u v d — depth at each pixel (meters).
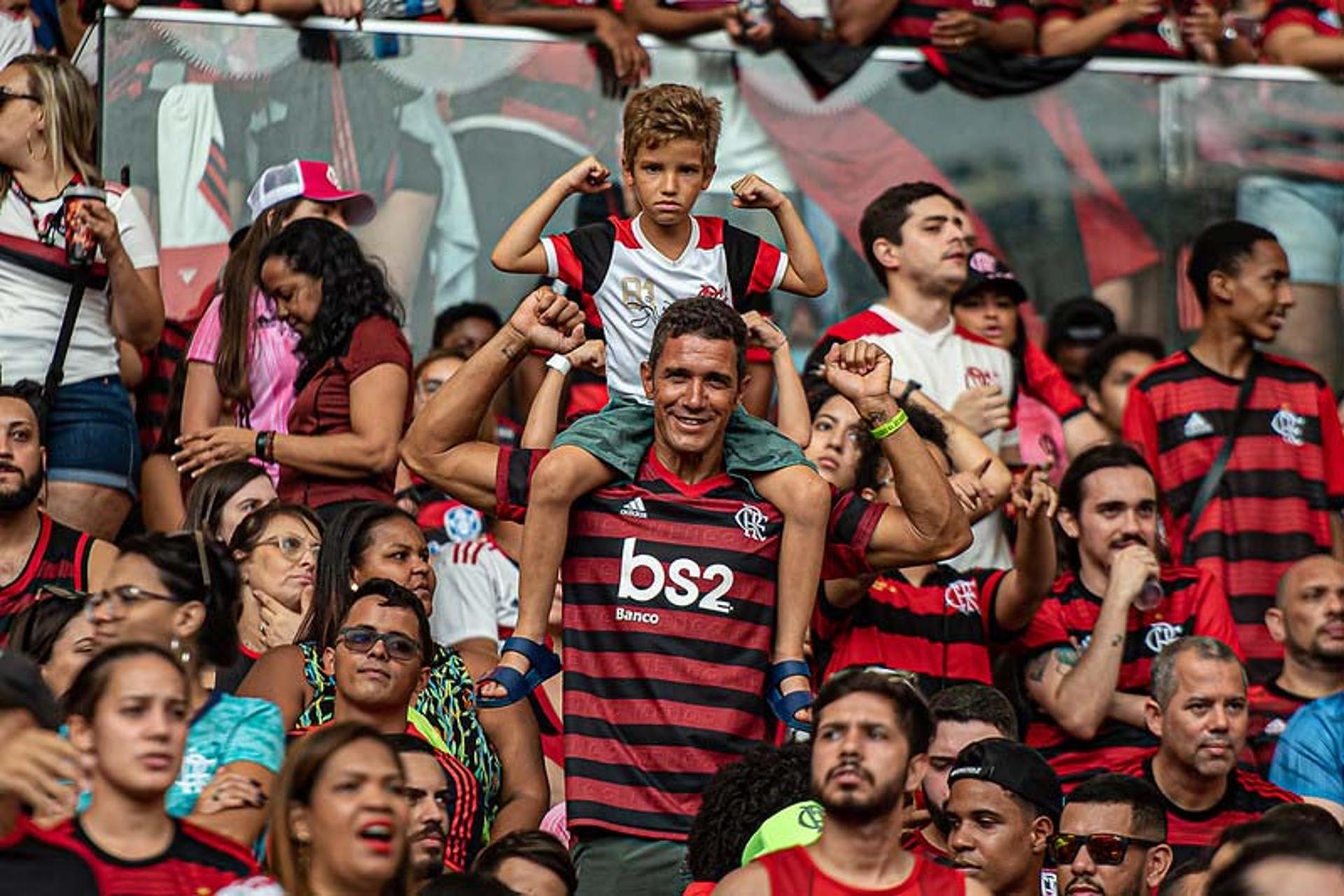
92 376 28.27
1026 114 35.50
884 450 22.56
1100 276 35.66
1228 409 33.22
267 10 32.75
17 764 16.36
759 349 26.25
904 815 23.38
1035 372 33.56
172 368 31.30
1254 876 16.69
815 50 34.69
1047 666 28.25
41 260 28.03
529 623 21.97
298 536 25.47
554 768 27.12
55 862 17.27
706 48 34.41
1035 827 22.30
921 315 32.34
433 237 33.41
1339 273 36.16
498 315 33.38
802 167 34.66
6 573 25.23
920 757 18.80
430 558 29.38
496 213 33.62
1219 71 36.12
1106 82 35.78
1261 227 35.28
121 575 21.42
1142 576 28.02
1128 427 33.44
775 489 22.14
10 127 28.16
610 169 33.94
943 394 31.98
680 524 22.00
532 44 33.81
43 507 27.64
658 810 21.52
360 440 28.30
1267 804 26.47
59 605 22.44
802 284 25.38
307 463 28.06
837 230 34.66
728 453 22.36
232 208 32.44
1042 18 35.84
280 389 28.97
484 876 18.92
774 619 22.09
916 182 34.78
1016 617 28.17
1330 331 36.06
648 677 21.75
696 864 20.55
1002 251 35.44
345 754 17.98
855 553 22.73
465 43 33.59
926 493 22.44
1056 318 35.34
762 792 20.47
